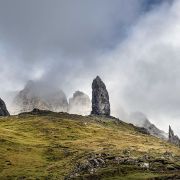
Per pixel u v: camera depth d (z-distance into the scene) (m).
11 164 165.50
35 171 155.25
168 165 149.50
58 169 158.12
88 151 187.62
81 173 145.50
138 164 150.12
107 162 156.50
